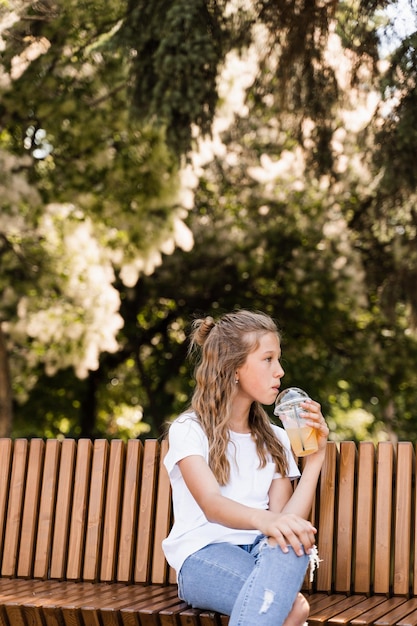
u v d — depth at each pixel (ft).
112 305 34.17
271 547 9.07
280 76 24.50
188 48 21.88
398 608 10.10
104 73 30.45
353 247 44.42
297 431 10.02
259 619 8.69
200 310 49.42
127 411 53.67
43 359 34.81
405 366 48.55
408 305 37.78
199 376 10.50
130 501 11.85
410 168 24.85
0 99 30.27
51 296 33.58
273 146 41.68
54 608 10.02
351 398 51.88
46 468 12.38
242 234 45.14
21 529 12.39
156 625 9.72
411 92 23.85
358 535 11.11
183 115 22.89
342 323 48.21
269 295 48.55
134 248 34.40
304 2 23.35
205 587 9.52
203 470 9.84
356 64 24.26
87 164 32.91
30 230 33.47
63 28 28.04
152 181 33.37
